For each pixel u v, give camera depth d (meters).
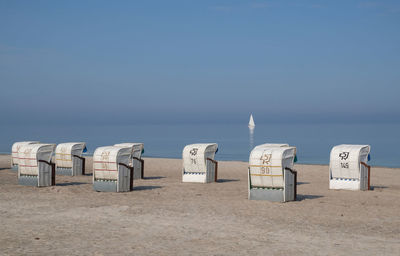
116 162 18.23
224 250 9.67
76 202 15.80
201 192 18.53
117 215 13.52
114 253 9.40
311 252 9.51
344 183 19.66
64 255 9.20
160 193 18.16
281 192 15.95
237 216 13.45
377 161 39.47
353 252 9.48
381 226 12.20
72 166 24.78
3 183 21.03
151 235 11.02
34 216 13.28
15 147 27.06
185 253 9.43
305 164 34.34
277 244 10.19
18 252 9.38
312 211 14.32
